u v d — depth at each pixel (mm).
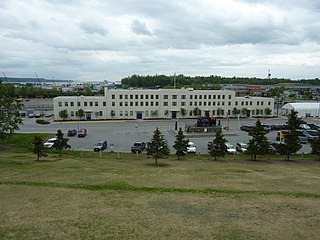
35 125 65562
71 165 28891
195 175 24219
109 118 77188
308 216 13320
